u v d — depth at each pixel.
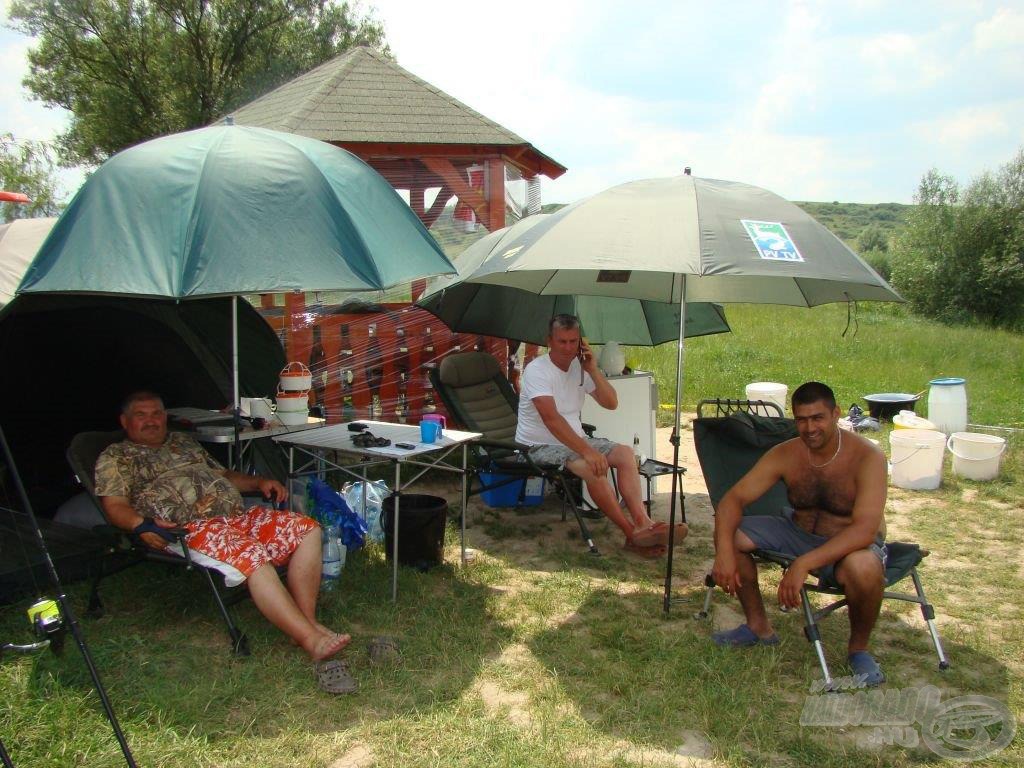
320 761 2.84
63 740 2.87
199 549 3.62
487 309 6.43
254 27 22.38
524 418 5.18
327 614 4.02
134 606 4.08
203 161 3.75
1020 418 9.27
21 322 4.68
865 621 3.49
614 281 5.16
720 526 3.76
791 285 4.63
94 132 22.56
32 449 5.04
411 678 3.43
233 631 3.59
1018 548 5.26
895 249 26.03
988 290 23.25
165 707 3.09
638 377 5.94
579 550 5.16
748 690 3.38
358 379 7.12
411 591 4.32
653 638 3.84
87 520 4.50
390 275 3.75
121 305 4.82
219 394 5.45
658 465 5.31
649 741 3.02
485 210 7.34
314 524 3.85
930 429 7.36
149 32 21.88
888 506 6.14
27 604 3.96
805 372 12.27
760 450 4.39
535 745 2.96
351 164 4.22
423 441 4.60
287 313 6.95
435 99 7.61
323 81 7.75
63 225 3.58
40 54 22.55
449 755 2.89
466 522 5.69
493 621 4.04
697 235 3.53
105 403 5.28
